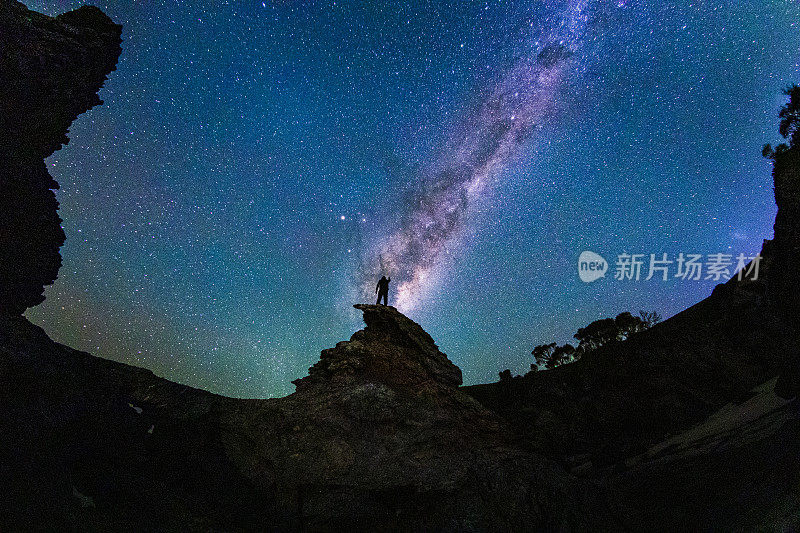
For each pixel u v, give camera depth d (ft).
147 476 31.91
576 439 56.65
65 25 33.50
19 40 30.30
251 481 36.63
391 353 53.21
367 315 58.70
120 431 32.91
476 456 43.16
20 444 23.31
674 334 80.94
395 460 40.70
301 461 39.04
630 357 79.30
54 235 33.78
